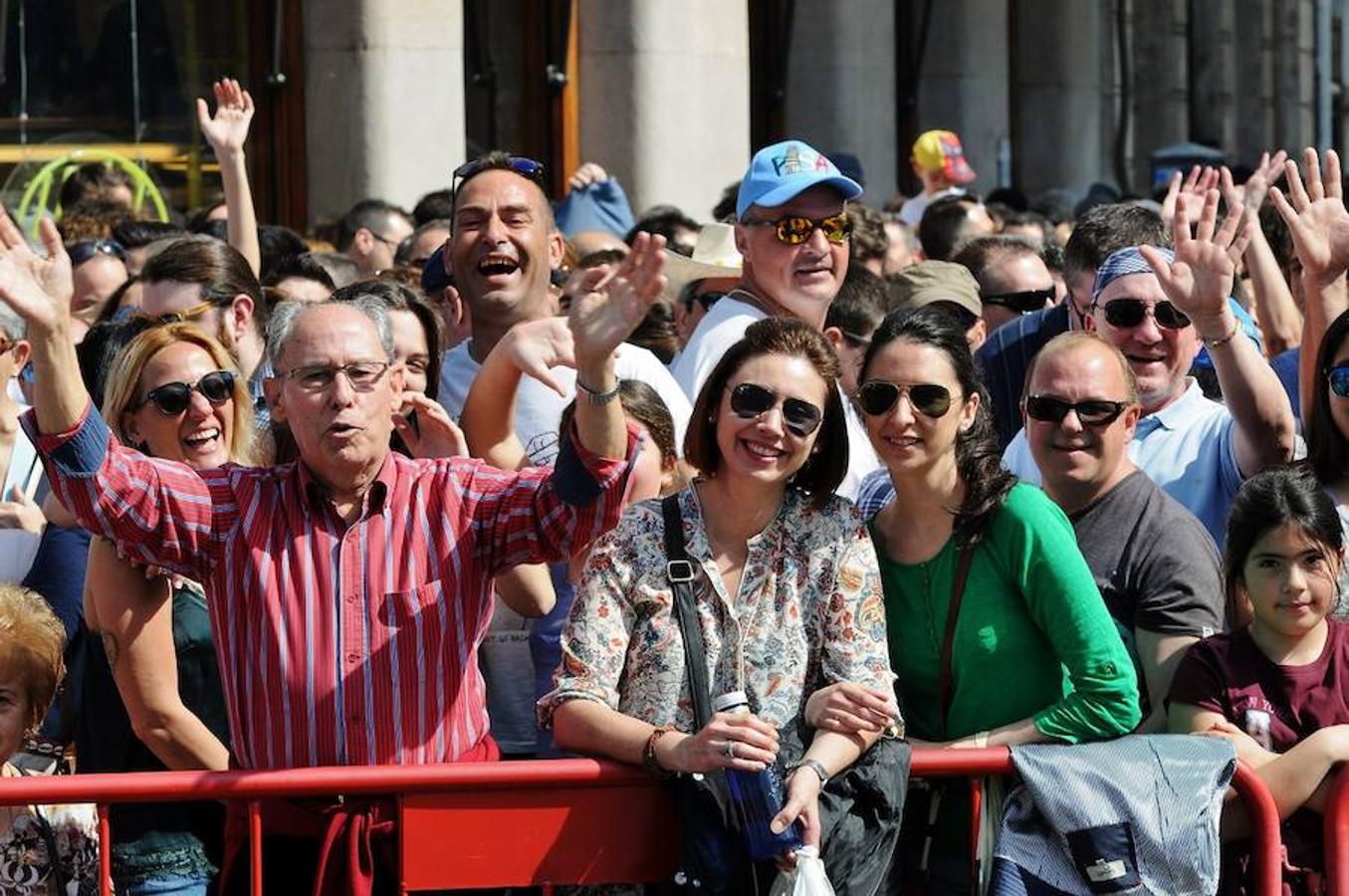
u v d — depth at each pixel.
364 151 16.66
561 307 9.38
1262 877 6.21
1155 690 6.57
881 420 6.27
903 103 24.00
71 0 17.19
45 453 5.81
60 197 14.57
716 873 5.89
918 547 6.35
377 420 6.04
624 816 6.03
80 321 11.13
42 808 6.18
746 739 5.80
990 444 6.32
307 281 10.05
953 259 10.72
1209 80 34.94
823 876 5.80
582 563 6.96
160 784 5.81
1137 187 32.69
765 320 6.21
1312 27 39.09
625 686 6.12
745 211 8.66
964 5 23.88
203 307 8.57
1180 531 6.69
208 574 6.08
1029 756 6.12
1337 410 7.12
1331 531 6.41
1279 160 8.09
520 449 7.54
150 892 6.43
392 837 5.98
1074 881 6.09
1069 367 6.73
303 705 6.00
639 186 16.78
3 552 7.39
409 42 16.67
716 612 6.12
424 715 6.06
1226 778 6.14
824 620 6.12
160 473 6.01
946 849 6.32
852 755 5.96
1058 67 25.69
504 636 7.33
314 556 6.05
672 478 7.37
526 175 8.69
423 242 11.55
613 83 16.81
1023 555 6.21
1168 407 7.68
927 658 6.33
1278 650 6.48
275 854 6.04
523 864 5.99
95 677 6.69
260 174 18.33
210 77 18.00
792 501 6.21
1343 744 6.27
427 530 6.10
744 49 17.20
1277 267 9.34
